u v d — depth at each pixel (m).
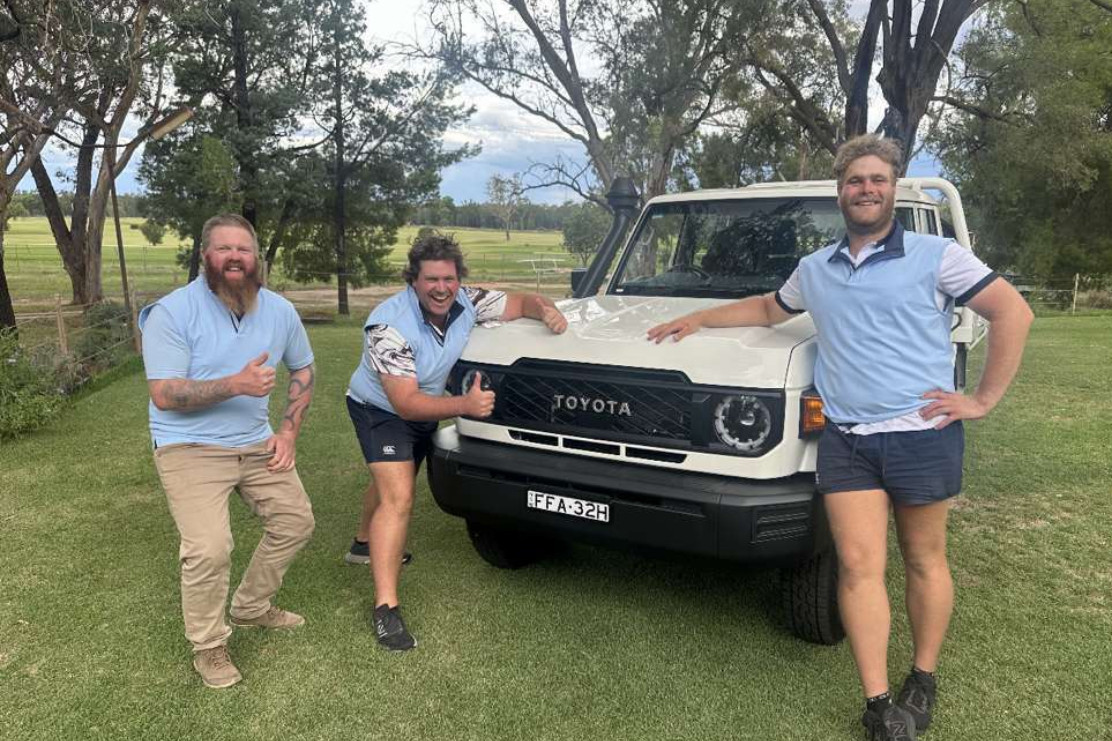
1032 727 2.88
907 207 4.75
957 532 4.84
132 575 4.22
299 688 3.18
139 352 12.41
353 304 28.09
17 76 11.44
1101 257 27.70
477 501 3.60
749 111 16.61
